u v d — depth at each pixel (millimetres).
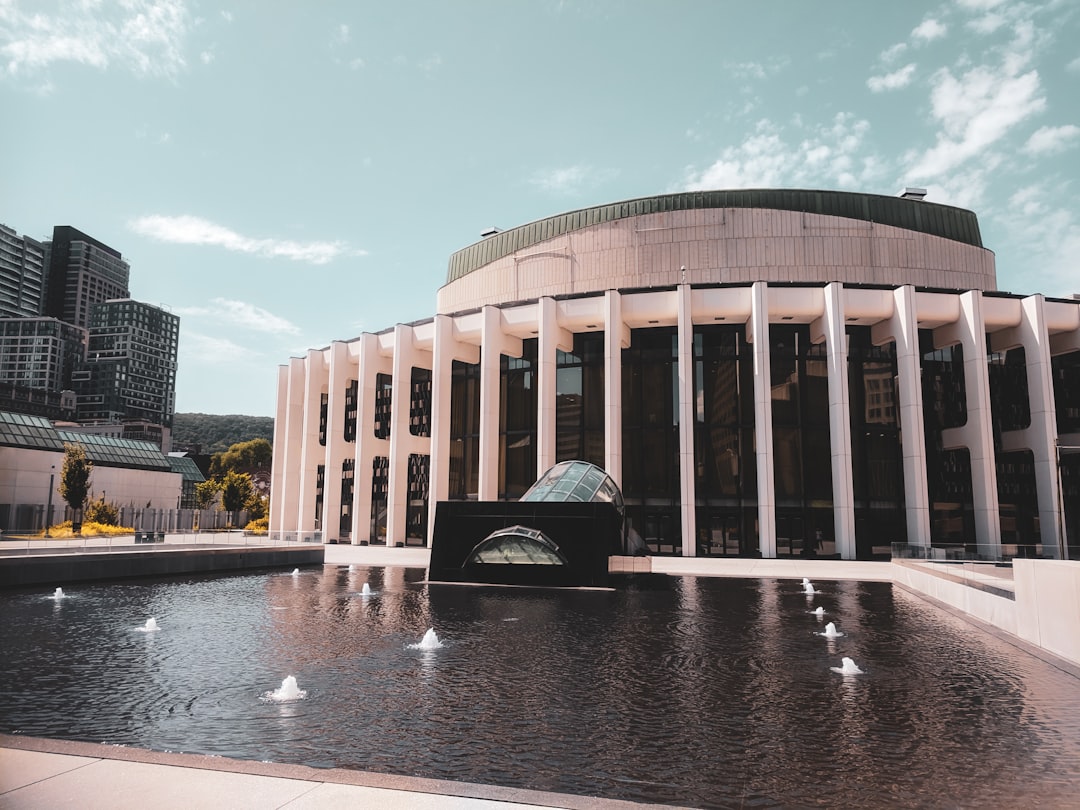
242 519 81125
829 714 8641
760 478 38312
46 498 62312
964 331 39219
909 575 24750
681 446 39188
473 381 49750
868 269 45562
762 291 39344
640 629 15102
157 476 75938
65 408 130375
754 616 17172
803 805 5895
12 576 22031
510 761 6906
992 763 6918
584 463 29922
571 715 8531
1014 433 40875
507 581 24484
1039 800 6008
